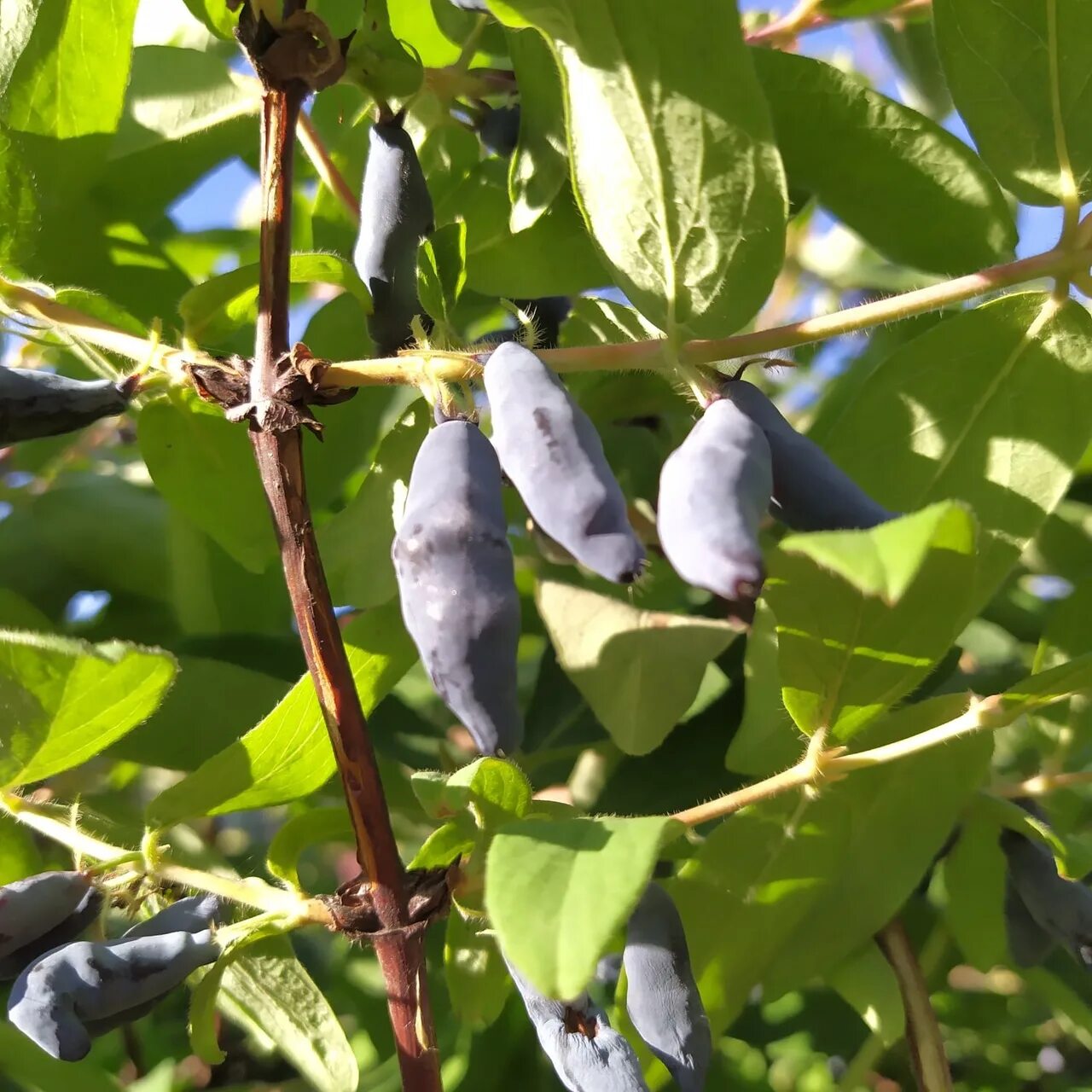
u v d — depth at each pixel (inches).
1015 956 9.5
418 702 11.5
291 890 8.1
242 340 10.3
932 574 7.4
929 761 8.9
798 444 7.4
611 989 10.3
